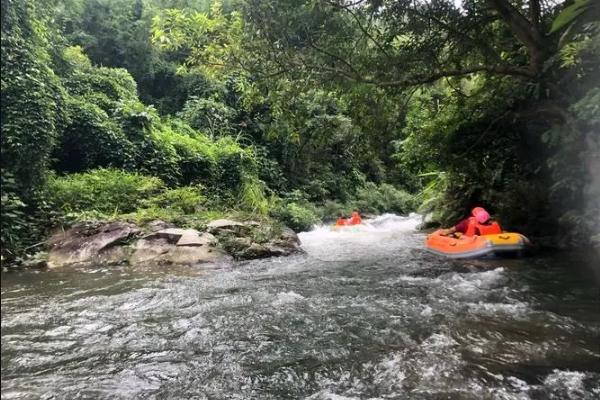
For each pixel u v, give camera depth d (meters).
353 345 3.87
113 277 6.72
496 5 6.66
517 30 6.78
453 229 9.32
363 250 9.62
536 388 2.96
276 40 6.60
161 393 3.05
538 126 8.70
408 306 5.00
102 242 8.00
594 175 6.77
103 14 16.11
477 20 7.42
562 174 7.51
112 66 16.31
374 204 20.03
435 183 13.02
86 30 15.88
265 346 3.89
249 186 13.32
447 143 9.60
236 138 15.57
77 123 10.58
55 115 9.11
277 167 16.56
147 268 7.43
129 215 9.02
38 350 3.81
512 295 5.36
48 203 8.53
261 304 5.21
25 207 8.20
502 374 3.19
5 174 7.68
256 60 6.93
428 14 7.10
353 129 8.48
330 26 6.63
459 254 8.14
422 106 9.78
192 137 14.50
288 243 9.46
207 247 8.28
